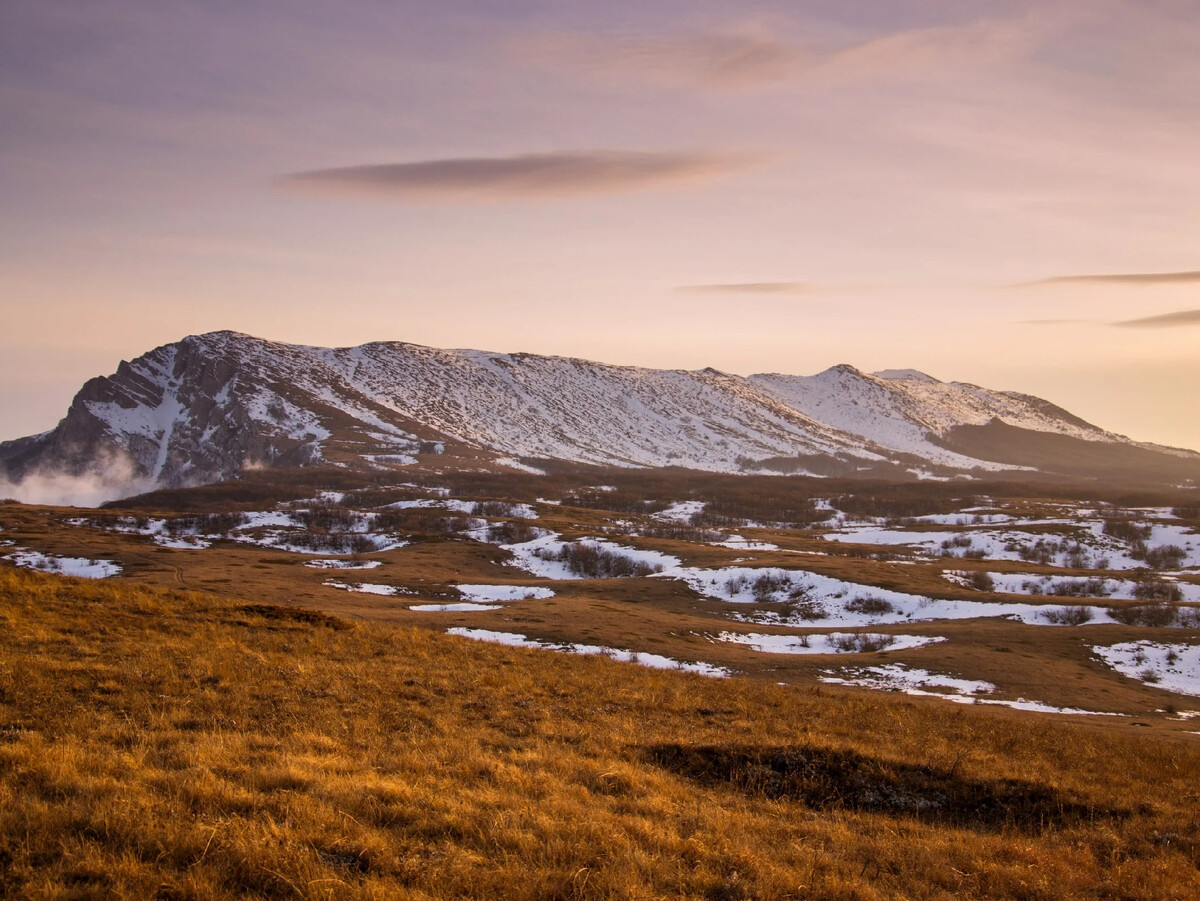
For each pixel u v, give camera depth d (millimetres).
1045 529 190500
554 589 109375
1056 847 15477
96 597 30641
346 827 11703
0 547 113688
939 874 13422
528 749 17547
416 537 158750
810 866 12758
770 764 18891
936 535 189250
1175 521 195125
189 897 9625
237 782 13031
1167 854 15273
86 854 10125
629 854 12047
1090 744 26484
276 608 33938
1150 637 80750
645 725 21406
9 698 16578
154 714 16578
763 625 91875
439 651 30000
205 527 172000
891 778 18641
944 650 74688
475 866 11078
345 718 18266
